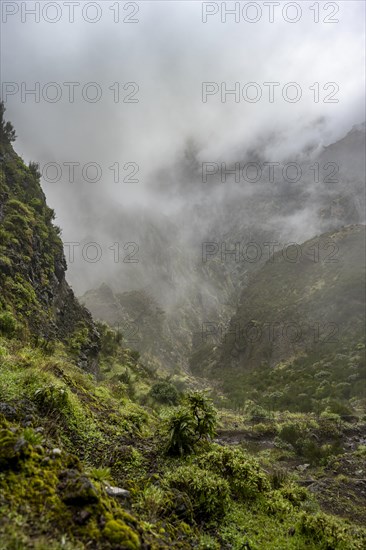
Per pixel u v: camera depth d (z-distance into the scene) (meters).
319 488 9.26
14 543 2.52
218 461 6.09
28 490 3.17
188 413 6.91
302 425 16.88
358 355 42.12
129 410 9.02
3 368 6.29
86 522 3.06
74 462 3.99
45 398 5.77
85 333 20.16
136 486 4.74
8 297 13.60
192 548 3.91
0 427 4.01
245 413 26.09
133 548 3.02
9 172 20.78
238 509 5.16
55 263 20.91
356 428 17.80
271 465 11.98
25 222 18.44
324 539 4.67
